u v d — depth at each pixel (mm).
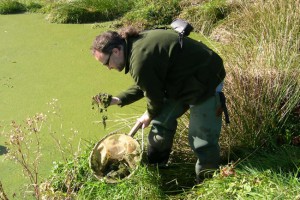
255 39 4363
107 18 6500
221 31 5367
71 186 3311
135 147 3168
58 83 4926
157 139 3125
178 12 6070
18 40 6070
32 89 4844
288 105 3461
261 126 3428
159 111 2920
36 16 6816
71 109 4418
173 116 3070
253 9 5145
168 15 6051
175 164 3391
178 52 2670
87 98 4602
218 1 5867
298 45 4086
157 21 6023
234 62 3889
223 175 2941
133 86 3086
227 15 5684
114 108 4320
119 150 3189
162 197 3100
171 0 6191
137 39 2656
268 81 3582
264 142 3422
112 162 3193
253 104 3463
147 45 2615
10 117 4363
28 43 5961
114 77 4977
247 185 2820
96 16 6508
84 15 6500
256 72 3635
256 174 2977
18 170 3615
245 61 3857
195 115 2898
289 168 3129
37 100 4637
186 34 2727
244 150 3396
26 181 3502
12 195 3375
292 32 4309
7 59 5551
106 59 2711
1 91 4832
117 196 3059
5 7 7016
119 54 2688
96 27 6277
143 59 2600
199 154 2979
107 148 3182
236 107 3467
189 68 2709
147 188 3096
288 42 3988
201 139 2938
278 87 3527
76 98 4617
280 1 4875
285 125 3494
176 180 3221
